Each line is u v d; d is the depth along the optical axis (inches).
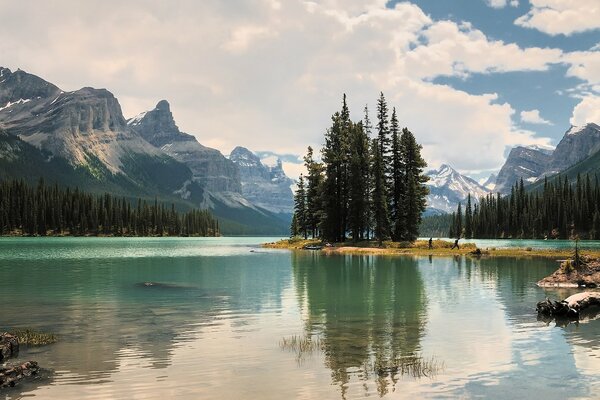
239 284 1475.1
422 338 763.4
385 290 1332.4
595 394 517.7
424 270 1942.7
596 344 722.8
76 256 3004.4
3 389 530.6
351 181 3614.7
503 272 1846.7
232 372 590.2
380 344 724.7
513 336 777.6
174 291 1317.7
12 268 2065.7
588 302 1038.4
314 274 1793.8
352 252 3221.0
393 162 3732.8
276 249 4097.0
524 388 535.8
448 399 503.8
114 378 567.8
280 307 1058.1
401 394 518.0
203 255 3176.7
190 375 578.9
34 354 669.3
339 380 561.3
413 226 3604.8
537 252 3002.0
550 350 689.6
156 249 4249.5
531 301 1141.1
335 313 982.4
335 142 3932.1
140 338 762.8
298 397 509.0
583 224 7219.5
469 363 627.5
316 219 4475.9
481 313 980.6
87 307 1057.5
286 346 713.6
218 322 891.4
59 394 517.3
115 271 1927.9
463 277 1665.8
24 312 994.1
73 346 713.0
